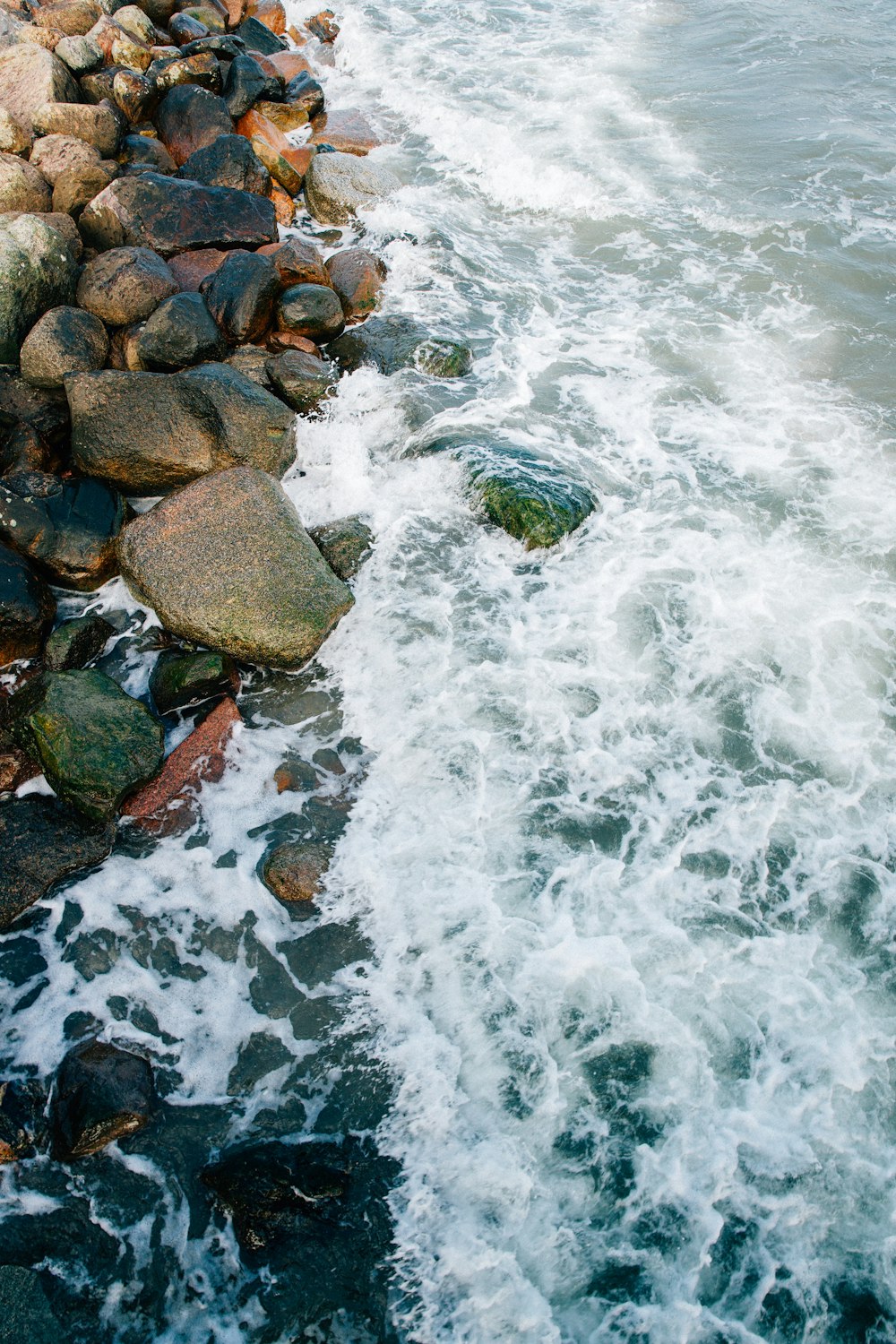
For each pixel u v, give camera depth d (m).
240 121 14.17
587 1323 5.03
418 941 6.48
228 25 17.16
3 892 6.49
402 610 8.55
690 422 10.61
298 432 9.95
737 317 12.20
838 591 8.77
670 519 9.44
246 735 7.65
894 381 11.16
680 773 7.46
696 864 6.92
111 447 8.82
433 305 12.18
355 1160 5.53
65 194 11.56
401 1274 5.14
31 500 8.32
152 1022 6.11
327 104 16.50
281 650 7.81
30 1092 5.71
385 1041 6.03
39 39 13.55
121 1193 5.39
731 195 14.29
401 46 18.58
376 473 9.78
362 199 13.57
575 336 11.90
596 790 7.33
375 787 7.36
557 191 14.34
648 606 8.62
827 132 15.61
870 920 6.66
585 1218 5.36
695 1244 5.28
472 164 14.93
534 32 19.28
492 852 6.95
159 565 7.98
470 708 7.84
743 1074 5.89
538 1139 5.63
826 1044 6.04
